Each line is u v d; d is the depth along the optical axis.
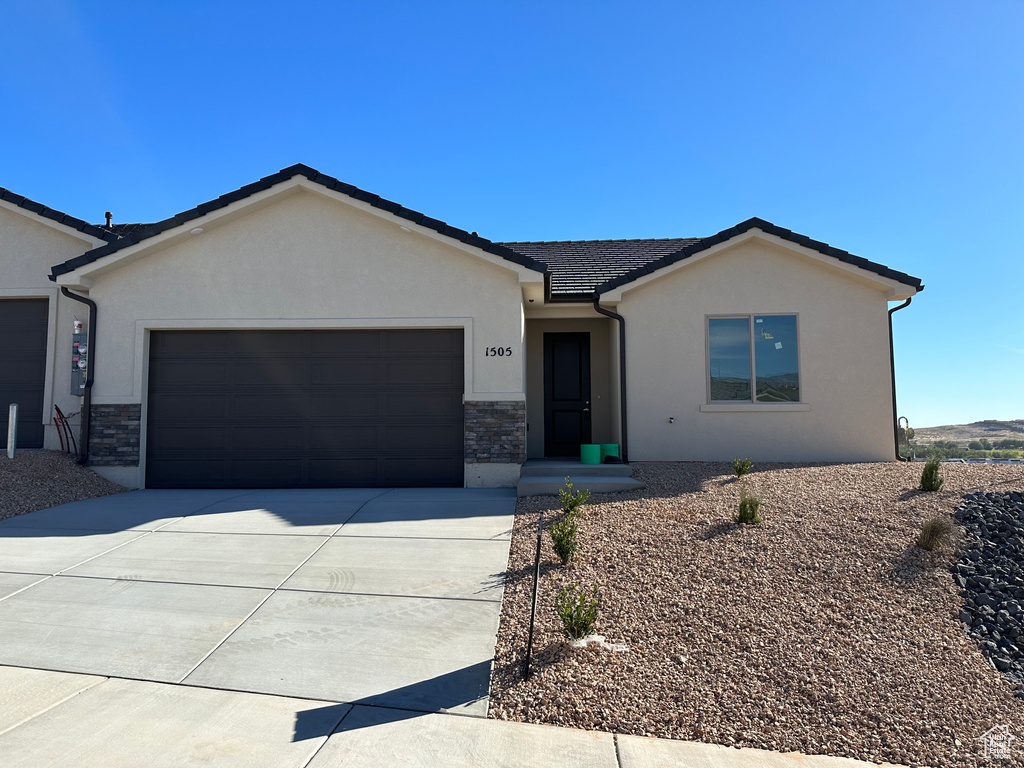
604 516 7.53
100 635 4.91
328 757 3.46
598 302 12.04
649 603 5.31
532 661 4.52
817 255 11.62
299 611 5.33
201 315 10.67
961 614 5.17
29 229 12.08
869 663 4.51
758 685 4.24
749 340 11.98
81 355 10.93
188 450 10.65
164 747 3.52
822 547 6.28
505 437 10.35
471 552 6.68
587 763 3.48
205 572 6.19
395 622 5.12
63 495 9.38
